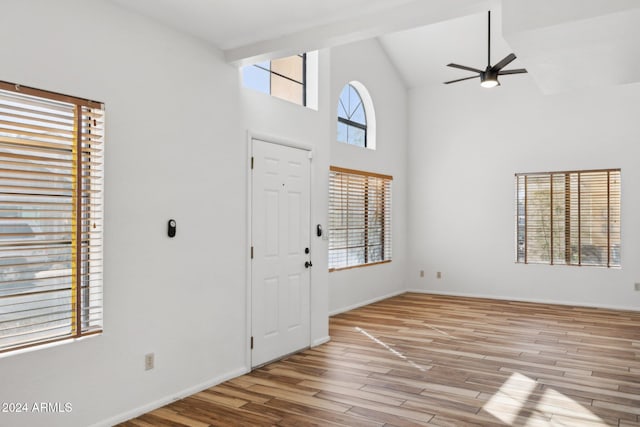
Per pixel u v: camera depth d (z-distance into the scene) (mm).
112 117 2986
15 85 2506
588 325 5805
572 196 7156
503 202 7691
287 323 4520
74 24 2783
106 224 2953
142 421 3043
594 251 6996
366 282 7301
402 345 4918
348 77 6910
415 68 8016
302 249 4727
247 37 3564
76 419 2775
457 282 8086
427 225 8367
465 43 7137
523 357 4473
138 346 3145
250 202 4074
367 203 7371
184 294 3475
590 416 3135
